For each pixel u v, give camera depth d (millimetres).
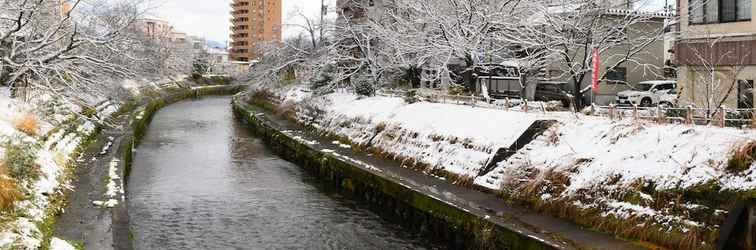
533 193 12484
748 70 15617
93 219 11156
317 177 20297
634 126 12039
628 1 20562
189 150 26328
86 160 17484
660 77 25391
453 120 17922
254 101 47375
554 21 19609
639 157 11180
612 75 25703
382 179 15539
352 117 24891
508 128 15453
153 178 19578
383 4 28891
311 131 27969
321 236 13320
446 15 22312
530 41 20844
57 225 10695
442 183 15078
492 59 24406
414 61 26188
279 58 40750
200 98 65000
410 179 15539
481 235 11281
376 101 25141
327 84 32000
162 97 52625
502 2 21031
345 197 17109
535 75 24078
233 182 19156
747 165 9258
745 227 8727
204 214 15055
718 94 16375
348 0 33719
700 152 10133
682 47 17281
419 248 12461
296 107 34250
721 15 16281
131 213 14992
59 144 17359
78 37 21281
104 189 13609
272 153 26031
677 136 10938
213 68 93625
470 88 23219
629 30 23312
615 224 10469
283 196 17172
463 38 21266
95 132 23422
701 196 9531
